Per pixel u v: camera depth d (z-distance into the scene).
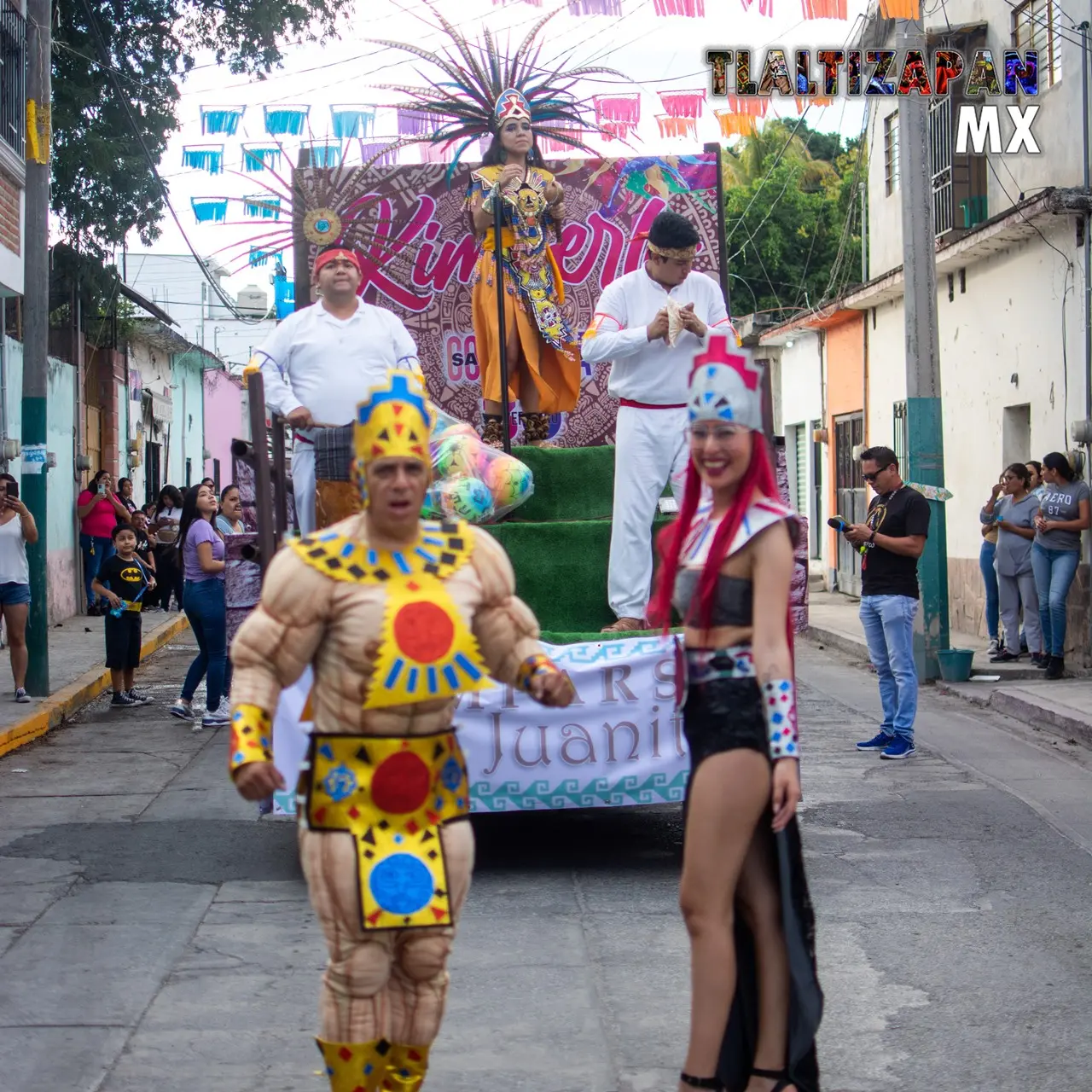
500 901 6.93
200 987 5.68
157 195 22.02
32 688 13.59
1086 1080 4.73
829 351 26.12
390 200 9.91
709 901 4.07
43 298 13.88
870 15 15.98
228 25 22.44
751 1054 4.27
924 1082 4.72
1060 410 15.39
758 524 4.13
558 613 7.92
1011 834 8.20
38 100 14.08
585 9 9.68
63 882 7.32
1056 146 15.73
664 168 10.04
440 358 10.05
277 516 7.29
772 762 4.07
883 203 22.28
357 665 3.93
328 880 3.92
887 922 6.51
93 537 22.45
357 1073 4.02
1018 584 15.49
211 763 10.93
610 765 7.10
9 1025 5.26
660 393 7.68
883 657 10.73
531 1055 4.93
